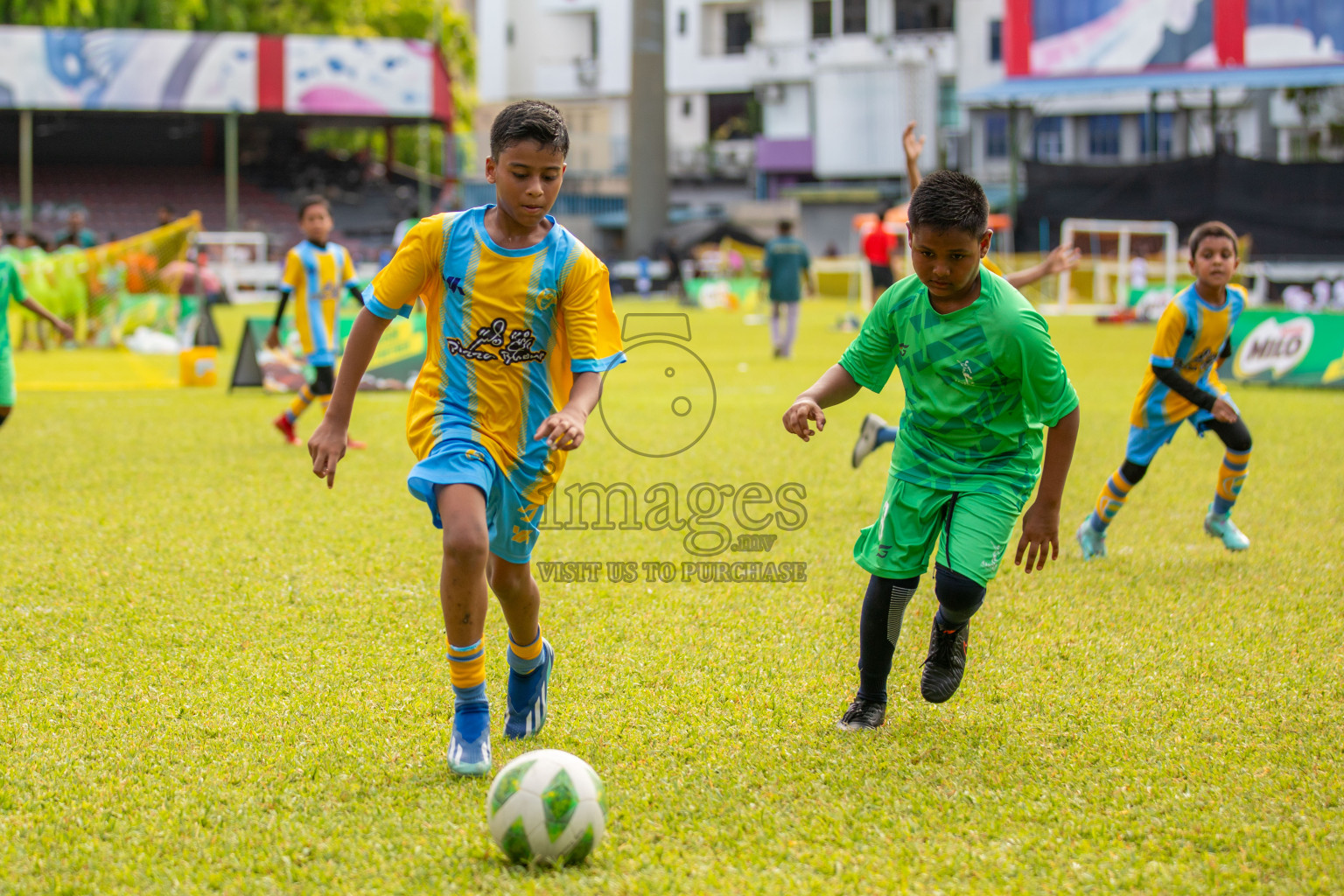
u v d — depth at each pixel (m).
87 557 15.85
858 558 10.48
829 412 32.44
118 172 120.75
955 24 131.38
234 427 28.77
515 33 153.38
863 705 10.35
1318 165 78.75
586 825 7.70
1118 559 16.38
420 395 9.69
